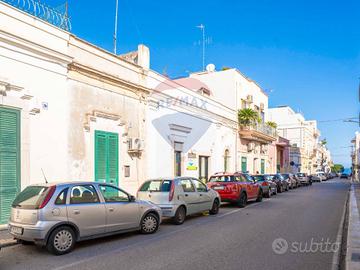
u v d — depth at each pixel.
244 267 6.40
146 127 16.33
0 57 10.00
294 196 22.80
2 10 10.08
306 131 68.75
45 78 11.34
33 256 7.30
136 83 15.63
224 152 25.33
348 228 10.00
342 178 82.12
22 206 7.67
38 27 11.14
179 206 11.37
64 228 7.53
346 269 5.96
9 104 10.23
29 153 10.77
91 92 13.23
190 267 6.41
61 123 11.88
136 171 15.55
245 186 16.59
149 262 6.76
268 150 37.34
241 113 28.02
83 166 12.74
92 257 7.19
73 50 12.49
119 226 8.75
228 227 10.62
